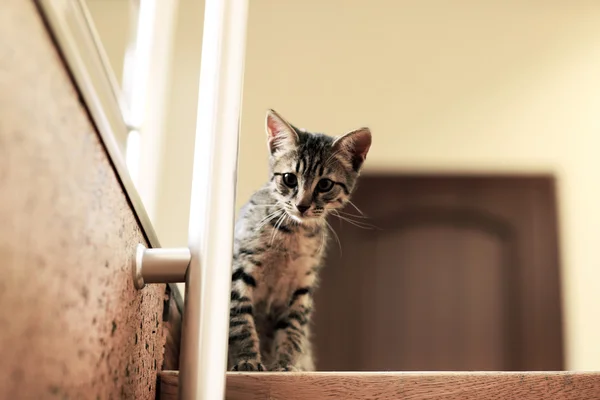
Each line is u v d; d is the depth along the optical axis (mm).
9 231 495
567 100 3764
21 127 518
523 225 3652
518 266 3617
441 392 1251
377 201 3699
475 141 3738
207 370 772
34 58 548
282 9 3830
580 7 3850
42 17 565
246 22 916
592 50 3807
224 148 846
